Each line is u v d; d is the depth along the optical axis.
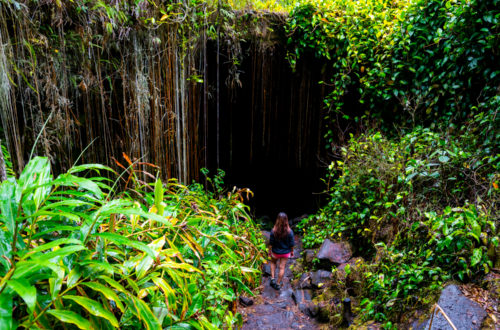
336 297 2.92
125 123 3.13
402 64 3.81
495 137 2.57
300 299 3.23
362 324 2.36
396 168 2.95
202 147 4.96
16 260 0.95
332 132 5.12
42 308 0.93
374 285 2.50
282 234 3.52
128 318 1.15
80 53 2.71
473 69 3.19
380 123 4.26
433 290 2.08
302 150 5.52
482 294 1.89
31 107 2.44
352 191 3.72
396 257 2.50
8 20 2.24
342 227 3.72
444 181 2.60
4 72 2.10
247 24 4.64
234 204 3.04
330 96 4.96
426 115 3.73
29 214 1.02
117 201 1.17
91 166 1.30
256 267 3.08
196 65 4.21
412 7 3.63
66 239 0.91
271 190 6.27
